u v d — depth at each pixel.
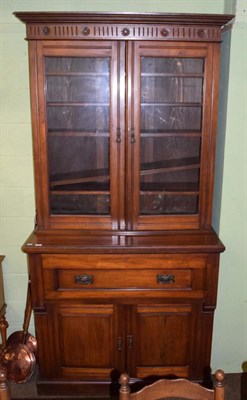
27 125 2.08
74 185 1.91
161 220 1.92
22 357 2.11
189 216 1.92
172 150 1.92
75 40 1.71
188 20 1.67
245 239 2.00
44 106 1.78
